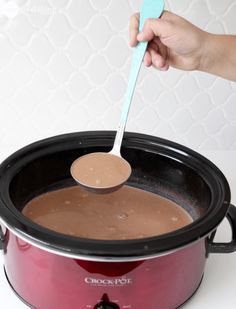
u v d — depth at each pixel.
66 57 1.30
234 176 1.36
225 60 1.11
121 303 0.87
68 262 0.82
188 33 1.03
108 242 0.79
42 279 0.87
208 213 0.88
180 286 0.91
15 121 1.39
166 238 0.81
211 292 1.00
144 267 0.83
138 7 1.25
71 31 1.27
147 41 1.00
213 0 1.26
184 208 1.10
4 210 0.85
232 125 1.45
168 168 1.10
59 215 1.07
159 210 1.11
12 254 0.90
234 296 1.00
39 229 0.81
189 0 1.25
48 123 1.40
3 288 0.98
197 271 0.94
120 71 1.33
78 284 0.85
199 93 1.39
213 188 0.97
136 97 1.38
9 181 0.96
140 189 1.15
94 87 1.35
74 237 0.80
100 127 1.42
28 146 1.05
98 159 1.02
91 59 1.31
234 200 1.25
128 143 1.10
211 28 1.30
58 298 0.88
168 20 1.01
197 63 1.12
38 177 1.07
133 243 0.79
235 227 0.96
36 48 1.28
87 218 1.07
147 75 1.35
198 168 1.04
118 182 0.97
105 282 0.84
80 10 1.24
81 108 1.38
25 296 0.93
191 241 0.81
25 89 1.34
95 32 1.27
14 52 1.28
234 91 1.39
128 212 1.09
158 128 1.44
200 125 1.44
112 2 1.24
